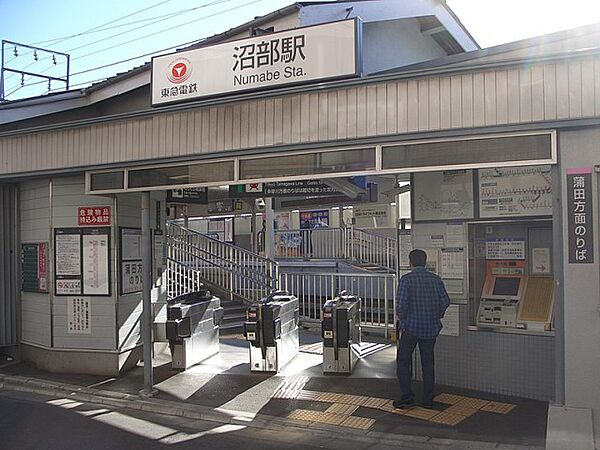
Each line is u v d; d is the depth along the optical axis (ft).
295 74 23.09
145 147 25.59
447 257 25.34
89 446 19.48
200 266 46.01
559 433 18.04
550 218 23.22
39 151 28.91
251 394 24.94
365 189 35.58
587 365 18.35
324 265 51.93
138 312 30.66
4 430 21.31
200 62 25.09
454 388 24.76
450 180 25.38
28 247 32.01
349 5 34.50
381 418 21.30
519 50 23.17
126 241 29.76
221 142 23.80
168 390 25.90
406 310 21.99
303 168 22.63
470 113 19.54
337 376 27.30
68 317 29.81
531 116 18.76
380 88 20.92
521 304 24.16
